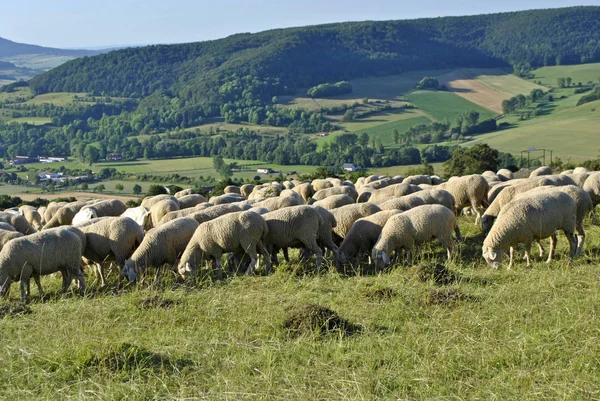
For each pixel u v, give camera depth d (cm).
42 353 980
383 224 1548
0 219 2217
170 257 1570
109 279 1628
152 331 1087
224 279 1468
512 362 859
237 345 981
